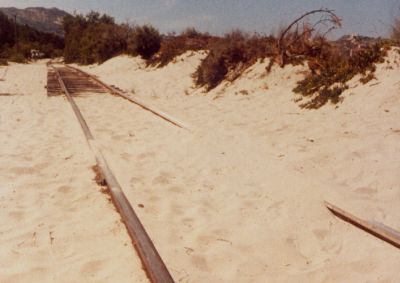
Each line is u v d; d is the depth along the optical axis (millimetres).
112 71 26281
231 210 4234
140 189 4758
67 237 3568
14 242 3480
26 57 54969
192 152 6375
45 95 13328
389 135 6125
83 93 13766
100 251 3342
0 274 2990
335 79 9438
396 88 7652
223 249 3459
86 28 49594
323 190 4539
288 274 3117
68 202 4363
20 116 9234
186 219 4031
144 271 3006
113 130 7922
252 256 3375
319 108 8641
